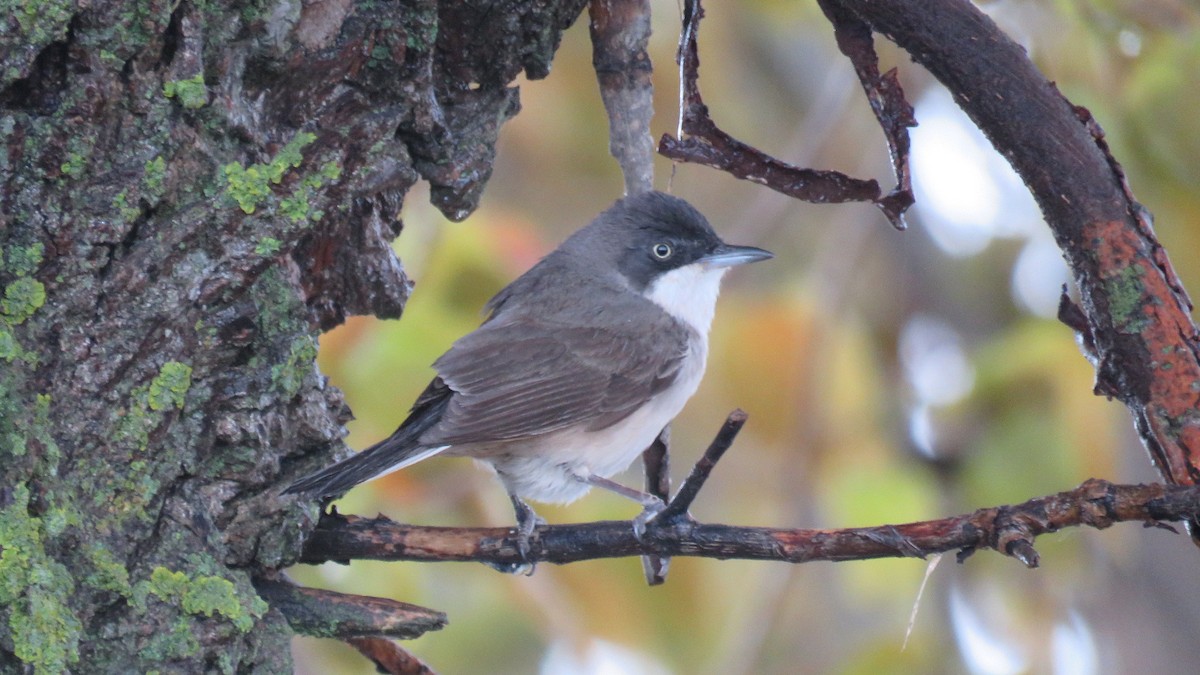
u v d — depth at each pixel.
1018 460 12.62
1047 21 12.66
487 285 11.98
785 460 13.83
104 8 6.48
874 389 14.59
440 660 13.80
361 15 7.48
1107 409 12.61
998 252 15.29
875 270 15.72
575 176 15.28
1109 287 7.42
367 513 11.62
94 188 6.66
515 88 8.86
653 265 11.37
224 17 6.94
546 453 10.18
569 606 12.36
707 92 15.14
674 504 7.32
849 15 7.88
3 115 6.45
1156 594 14.02
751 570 15.01
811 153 14.98
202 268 6.96
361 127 7.57
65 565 6.53
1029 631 14.12
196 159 6.95
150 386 6.86
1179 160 11.76
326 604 7.48
